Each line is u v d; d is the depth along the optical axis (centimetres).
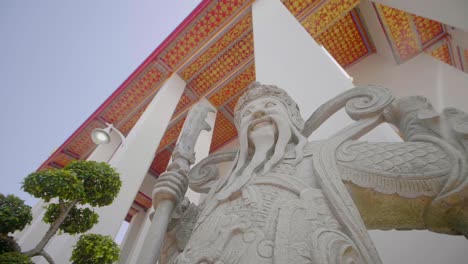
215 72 825
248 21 714
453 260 172
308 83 316
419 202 118
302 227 102
